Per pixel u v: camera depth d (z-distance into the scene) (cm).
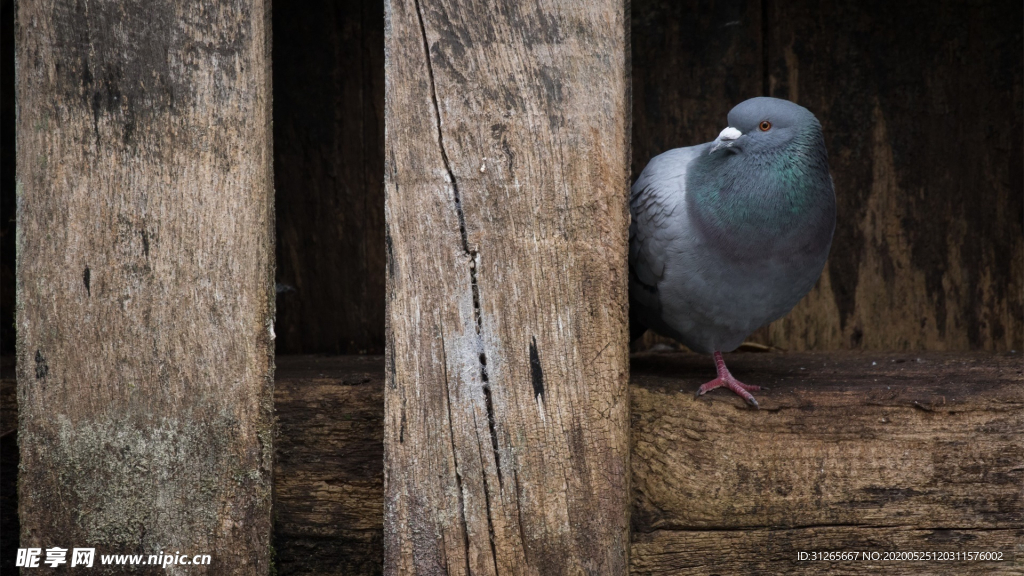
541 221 297
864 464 334
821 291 489
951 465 331
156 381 304
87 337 304
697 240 340
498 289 297
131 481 306
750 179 335
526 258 297
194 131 299
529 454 300
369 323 495
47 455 307
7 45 475
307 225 494
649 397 338
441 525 300
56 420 306
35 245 304
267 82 301
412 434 299
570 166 296
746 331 367
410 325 298
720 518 331
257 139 299
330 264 495
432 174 295
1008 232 474
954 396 332
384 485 301
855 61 477
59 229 303
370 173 487
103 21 299
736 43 480
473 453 299
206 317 304
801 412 336
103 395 305
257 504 306
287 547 351
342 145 487
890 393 337
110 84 300
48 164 302
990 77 470
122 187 301
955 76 472
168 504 307
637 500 332
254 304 303
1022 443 329
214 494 306
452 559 300
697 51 482
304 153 489
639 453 334
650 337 505
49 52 300
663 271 353
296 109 487
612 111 297
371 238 491
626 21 299
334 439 355
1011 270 475
